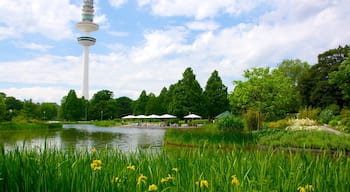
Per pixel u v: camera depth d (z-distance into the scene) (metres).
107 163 3.74
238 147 13.68
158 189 2.89
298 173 3.13
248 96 26.30
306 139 13.05
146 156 4.56
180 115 51.44
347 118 17.58
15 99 73.44
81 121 75.12
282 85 25.88
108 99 87.69
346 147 11.27
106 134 28.84
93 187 2.61
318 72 39.28
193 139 15.25
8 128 34.88
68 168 3.06
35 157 3.39
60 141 20.47
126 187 2.80
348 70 20.03
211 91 53.22
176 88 52.19
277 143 13.33
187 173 3.31
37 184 2.64
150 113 62.53
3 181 2.75
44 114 74.06
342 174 3.34
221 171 3.25
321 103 37.53
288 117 31.72
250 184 2.93
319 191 2.94
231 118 21.75
